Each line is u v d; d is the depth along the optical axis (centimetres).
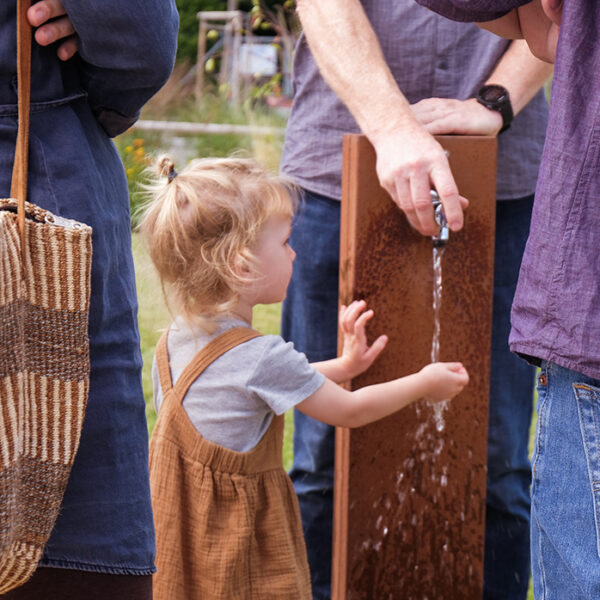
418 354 210
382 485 213
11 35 156
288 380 203
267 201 213
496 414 254
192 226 208
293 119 258
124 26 160
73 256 150
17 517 147
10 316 142
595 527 153
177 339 215
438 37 236
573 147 147
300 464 267
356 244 204
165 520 203
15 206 148
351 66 210
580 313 148
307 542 268
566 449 156
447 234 202
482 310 210
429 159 193
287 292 264
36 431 152
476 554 219
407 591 218
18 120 158
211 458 202
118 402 170
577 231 148
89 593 169
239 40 1117
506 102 219
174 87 1054
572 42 147
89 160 166
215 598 201
